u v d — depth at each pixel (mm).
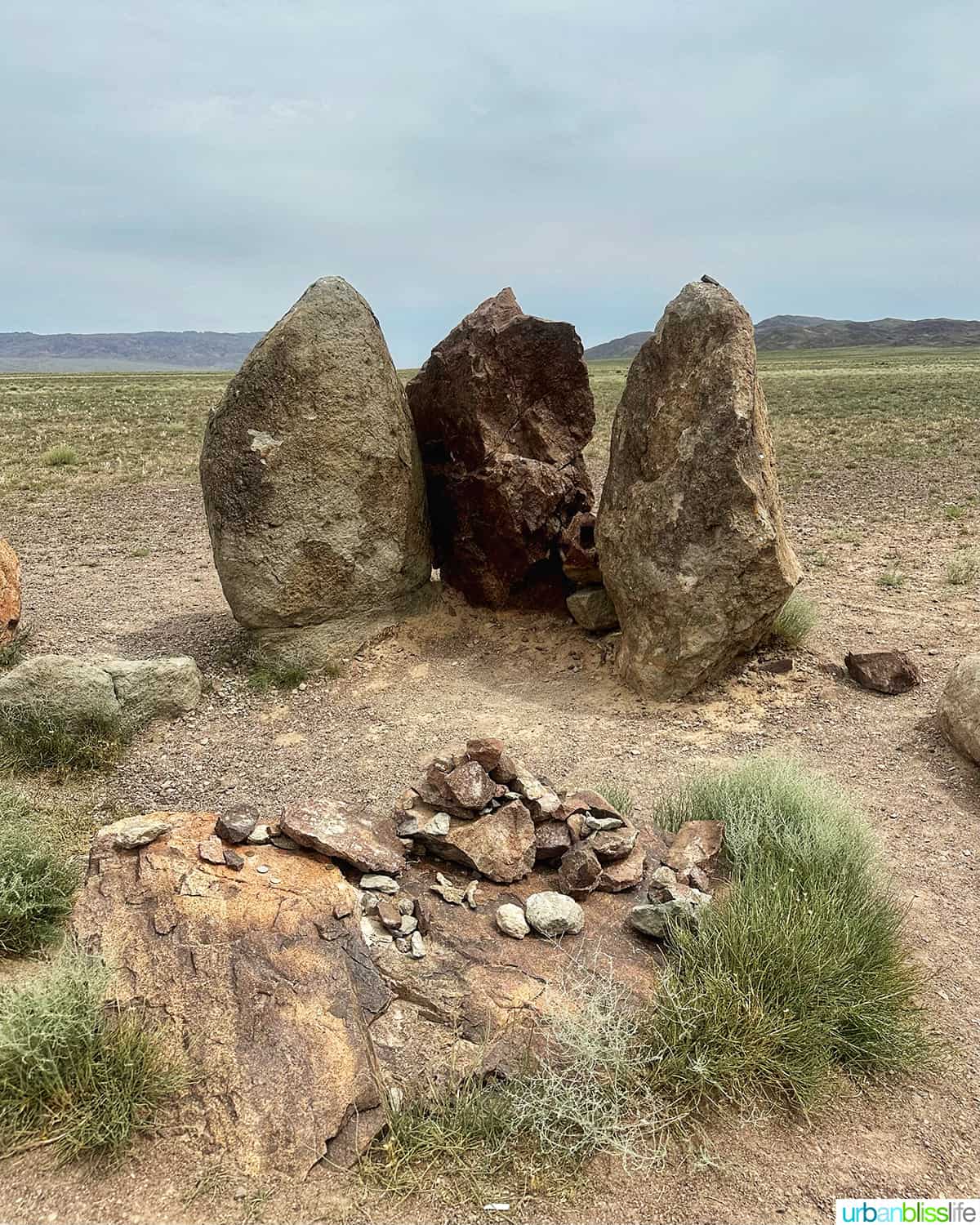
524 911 4164
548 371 9000
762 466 7273
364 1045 3373
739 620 7379
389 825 4809
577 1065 3281
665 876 4457
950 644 8664
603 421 33688
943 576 11312
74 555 13664
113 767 6566
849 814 5090
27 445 26984
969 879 5090
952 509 15336
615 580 7957
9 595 8812
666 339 7727
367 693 7957
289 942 3766
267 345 7668
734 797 5238
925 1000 4062
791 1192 3023
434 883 4441
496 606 9492
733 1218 2906
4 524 16016
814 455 24078
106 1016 3385
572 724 7277
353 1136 3074
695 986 3594
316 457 7824
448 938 4023
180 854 4250
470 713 7543
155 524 16125
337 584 8258
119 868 4184
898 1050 3633
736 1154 3158
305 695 7895
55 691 6766
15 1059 3150
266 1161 2965
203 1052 3289
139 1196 2850
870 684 7707
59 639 9375
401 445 8508
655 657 7586
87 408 43219
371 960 3793
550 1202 2926
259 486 7672
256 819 4621
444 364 9062
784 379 68062
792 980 3693
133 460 24109
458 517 9375
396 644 8727
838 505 17000
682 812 5414
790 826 4836
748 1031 3443
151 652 8922
